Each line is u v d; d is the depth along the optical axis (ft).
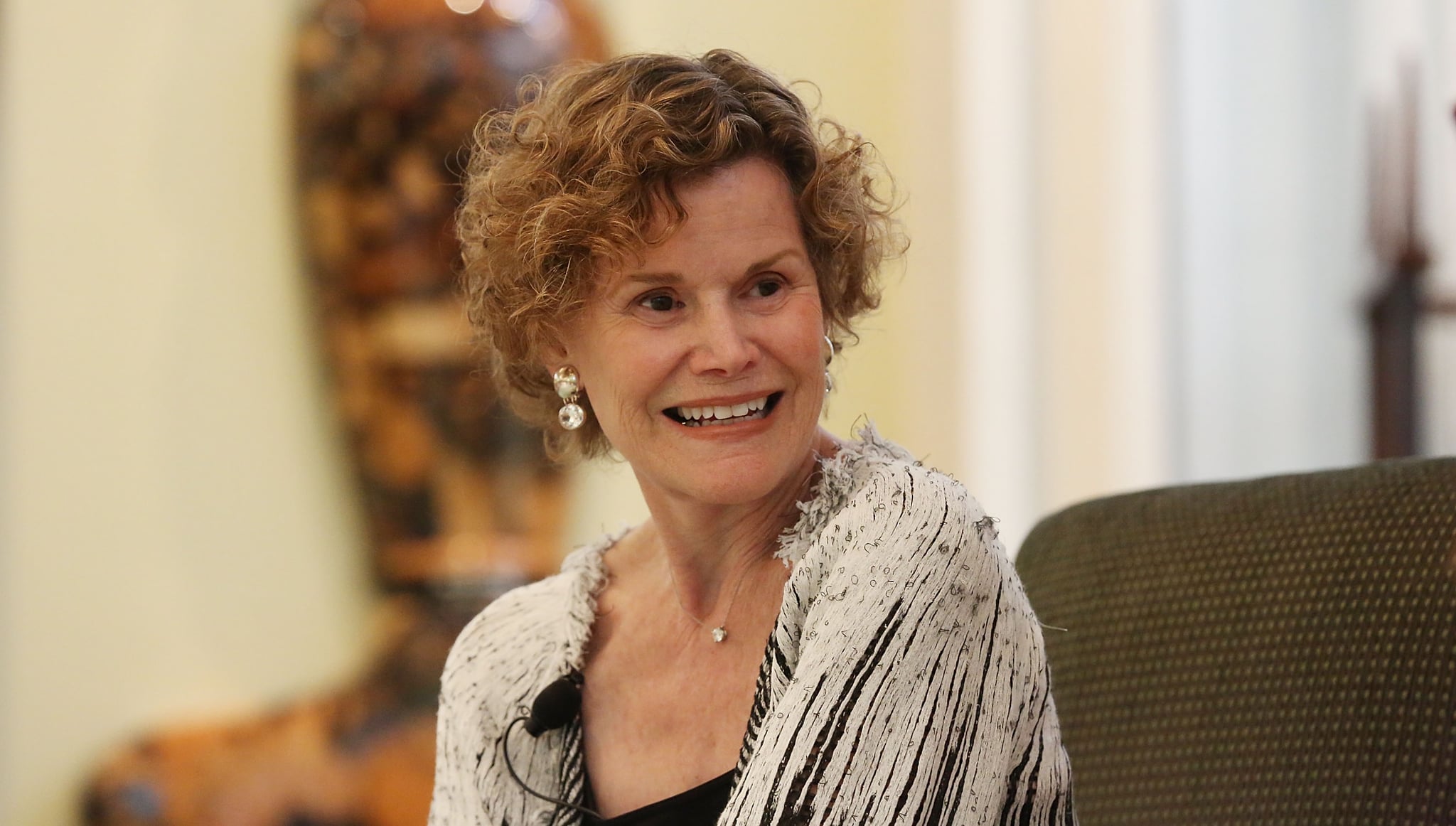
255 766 38.34
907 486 17.99
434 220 39.52
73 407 38.37
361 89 39.24
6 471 37.37
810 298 18.85
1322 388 48.19
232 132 40.37
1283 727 20.80
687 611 20.22
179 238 39.86
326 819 38.40
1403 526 20.66
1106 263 49.85
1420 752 19.40
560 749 20.62
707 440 18.66
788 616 18.17
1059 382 50.52
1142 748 21.94
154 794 37.37
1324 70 48.01
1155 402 49.93
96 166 38.75
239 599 40.55
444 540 40.55
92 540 38.58
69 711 38.11
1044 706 18.22
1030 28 50.44
